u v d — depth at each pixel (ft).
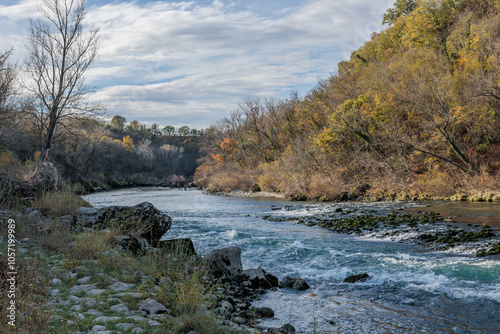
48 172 51.85
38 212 36.96
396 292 25.70
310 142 137.80
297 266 34.24
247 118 193.67
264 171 156.87
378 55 165.99
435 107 96.02
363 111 115.55
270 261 36.17
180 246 30.63
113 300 17.76
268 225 60.39
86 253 26.09
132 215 35.27
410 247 41.09
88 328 13.97
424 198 86.74
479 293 24.70
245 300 23.71
